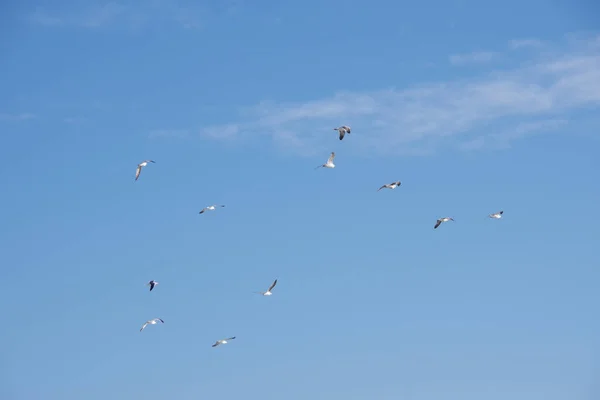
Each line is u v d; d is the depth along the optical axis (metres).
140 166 117.00
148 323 123.94
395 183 117.38
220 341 117.62
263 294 125.00
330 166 108.56
